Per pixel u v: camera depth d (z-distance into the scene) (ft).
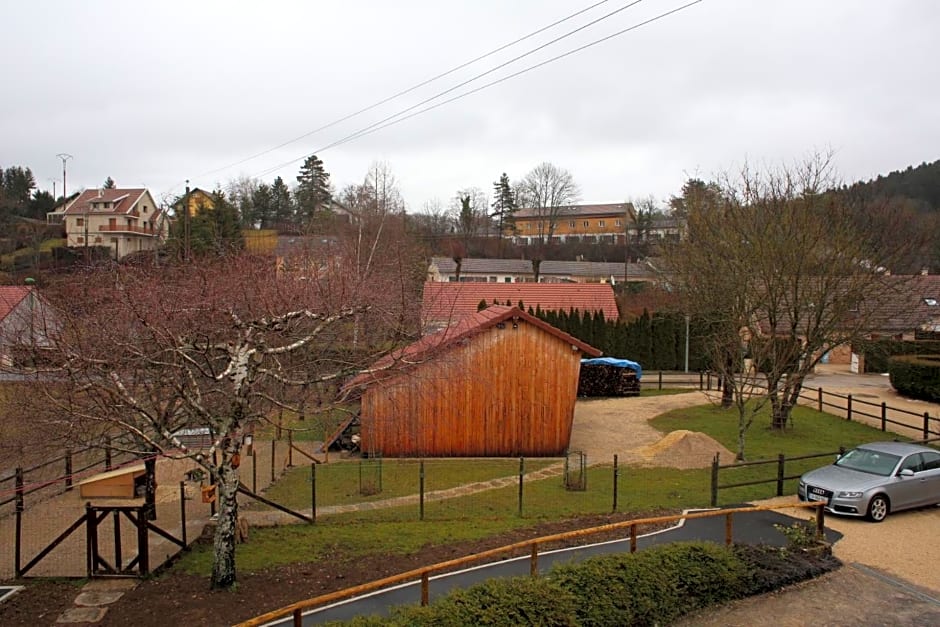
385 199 169.99
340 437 75.87
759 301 74.64
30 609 33.01
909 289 84.12
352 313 40.73
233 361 35.96
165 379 38.27
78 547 42.32
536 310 140.05
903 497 46.65
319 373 46.06
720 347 79.71
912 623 31.40
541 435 71.46
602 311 140.67
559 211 318.45
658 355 140.56
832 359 153.07
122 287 39.24
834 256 72.49
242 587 35.29
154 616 32.04
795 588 35.01
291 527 46.16
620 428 83.71
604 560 31.73
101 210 215.51
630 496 52.70
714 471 49.19
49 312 46.70
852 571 37.17
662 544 36.50
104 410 35.09
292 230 225.76
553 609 27.84
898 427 78.79
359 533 44.37
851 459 50.24
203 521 47.88
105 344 36.96
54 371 35.94
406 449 70.85
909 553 39.83
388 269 104.88
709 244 81.20
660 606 31.09
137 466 50.98
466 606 26.96
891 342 130.52
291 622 31.04
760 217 76.48
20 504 37.78
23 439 44.52
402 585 35.04
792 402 77.77
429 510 50.14
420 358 50.31
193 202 197.98
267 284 46.44
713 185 109.81
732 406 94.48
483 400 71.05
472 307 146.92
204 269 51.67
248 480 61.16
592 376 108.06
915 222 100.27
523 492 54.95
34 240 170.40
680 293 100.68
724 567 33.76
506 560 38.32
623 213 324.60
